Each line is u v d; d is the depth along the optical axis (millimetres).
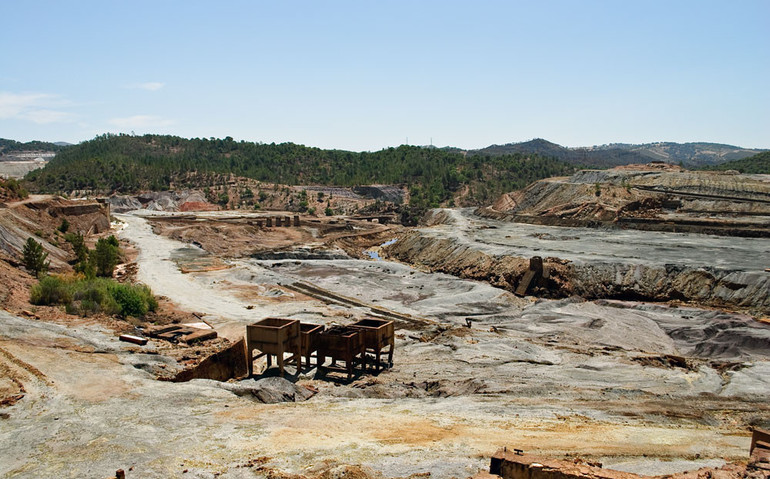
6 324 34219
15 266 56156
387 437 21500
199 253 89812
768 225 94938
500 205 153125
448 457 19078
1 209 77375
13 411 22719
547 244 90312
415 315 57656
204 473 17625
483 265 81688
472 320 55344
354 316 54875
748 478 14898
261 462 18500
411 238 111125
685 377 34969
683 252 78000
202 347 37750
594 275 69375
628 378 34531
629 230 105312
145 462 18422
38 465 18188
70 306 42750
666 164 152250
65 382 26141
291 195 194875
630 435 22734
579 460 18234
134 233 112312
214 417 23188
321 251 105312
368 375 36188
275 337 33844
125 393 25406
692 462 19203
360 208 186375
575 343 46188
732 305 59188
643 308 57781
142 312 47781
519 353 41344
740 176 125688
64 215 100688
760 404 29578
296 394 30391
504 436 21938
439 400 29156
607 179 136500
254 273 74688
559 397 30109
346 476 16953
